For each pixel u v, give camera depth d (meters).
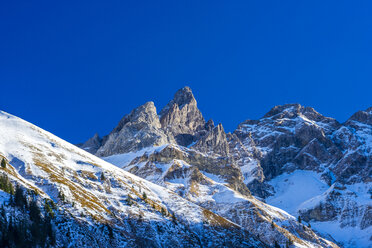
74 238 172.00
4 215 157.38
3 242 146.62
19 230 153.25
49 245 158.88
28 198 179.00
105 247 179.38
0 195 168.12
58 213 182.12
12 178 190.12
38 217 166.62
